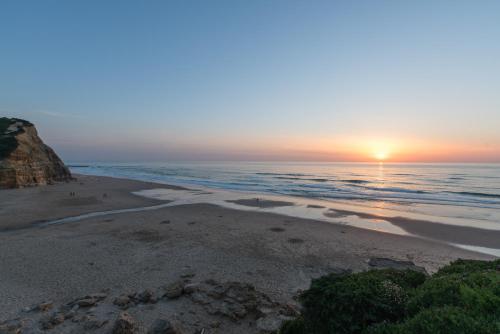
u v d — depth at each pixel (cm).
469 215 2608
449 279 536
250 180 6988
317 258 1418
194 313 805
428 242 1739
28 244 1598
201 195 3912
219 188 4950
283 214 2588
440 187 5150
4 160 4028
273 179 7325
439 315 400
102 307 855
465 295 439
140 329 723
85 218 2361
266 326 717
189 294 916
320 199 3606
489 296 419
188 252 1473
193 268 1255
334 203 3278
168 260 1354
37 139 5231
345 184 5856
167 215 2458
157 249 1522
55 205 2909
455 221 2344
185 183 5978
